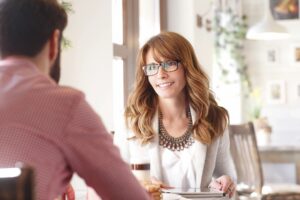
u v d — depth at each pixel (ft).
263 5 27.45
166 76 9.04
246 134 16.53
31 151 4.23
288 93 27.50
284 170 23.13
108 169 4.50
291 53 27.43
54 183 4.34
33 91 4.41
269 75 27.68
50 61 4.82
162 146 9.19
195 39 18.81
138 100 9.30
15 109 4.32
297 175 20.29
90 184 4.60
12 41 4.61
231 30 27.50
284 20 27.48
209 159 9.23
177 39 9.17
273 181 23.32
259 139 22.72
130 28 15.44
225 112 9.41
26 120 4.29
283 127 27.53
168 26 18.80
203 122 9.05
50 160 4.29
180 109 9.22
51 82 4.57
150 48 9.20
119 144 9.37
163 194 7.65
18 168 3.32
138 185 4.74
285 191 18.56
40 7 4.66
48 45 4.74
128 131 9.36
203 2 19.92
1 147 4.21
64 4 8.62
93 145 4.43
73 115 4.39
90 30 10.95
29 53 4.63
